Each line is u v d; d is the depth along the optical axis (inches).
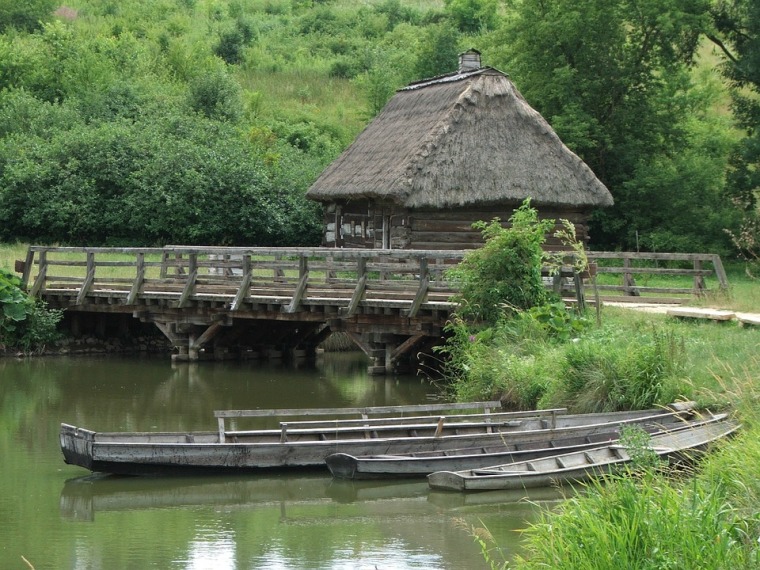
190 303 1234.6
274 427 875.4
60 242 1836.9
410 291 1089.4
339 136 2399.1
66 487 708.7
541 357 893.2
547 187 1396.4
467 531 592.4
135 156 1870.1
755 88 1909.4
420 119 1501.0
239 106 2266.2
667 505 430.0
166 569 536.7
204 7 3211.1
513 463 682.8
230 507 659.4
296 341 1331.2
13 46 2379.4
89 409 970.7
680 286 1552.7
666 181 1828.2
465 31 3063.5
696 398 770.2
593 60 1899.6
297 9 3334.2
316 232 1883.6
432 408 765.9
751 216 1836.9
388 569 530.9
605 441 721.6
